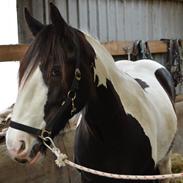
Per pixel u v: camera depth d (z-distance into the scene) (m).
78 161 1.48
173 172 2.81
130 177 1.20
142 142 1.43
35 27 1.20
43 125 1.08
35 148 1.09
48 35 1.10
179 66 4.62
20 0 3.00
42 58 1.06
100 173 1.19
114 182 1.41
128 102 1.42
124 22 4.27
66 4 3.53
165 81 2.06
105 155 1.36
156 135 1.60
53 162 2.48
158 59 4.76
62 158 1.17
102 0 3.93
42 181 2.42
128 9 4.30
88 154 1.39
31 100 1.06
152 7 4.71
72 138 2.60
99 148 1.34
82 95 1.18
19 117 1.07
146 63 2.13
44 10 3.26
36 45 1.09
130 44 4.12
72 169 2.62
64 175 2.56
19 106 1.07
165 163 2.05
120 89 1.39
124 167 1.39
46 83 1.06
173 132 1.87
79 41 1.18
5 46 2.76
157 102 1.74
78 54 1.13
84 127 1.37
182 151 3.67
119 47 4.01
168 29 5.05
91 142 1.35
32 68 1.06
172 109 1.87
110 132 1.32
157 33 4.85
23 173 2.31
